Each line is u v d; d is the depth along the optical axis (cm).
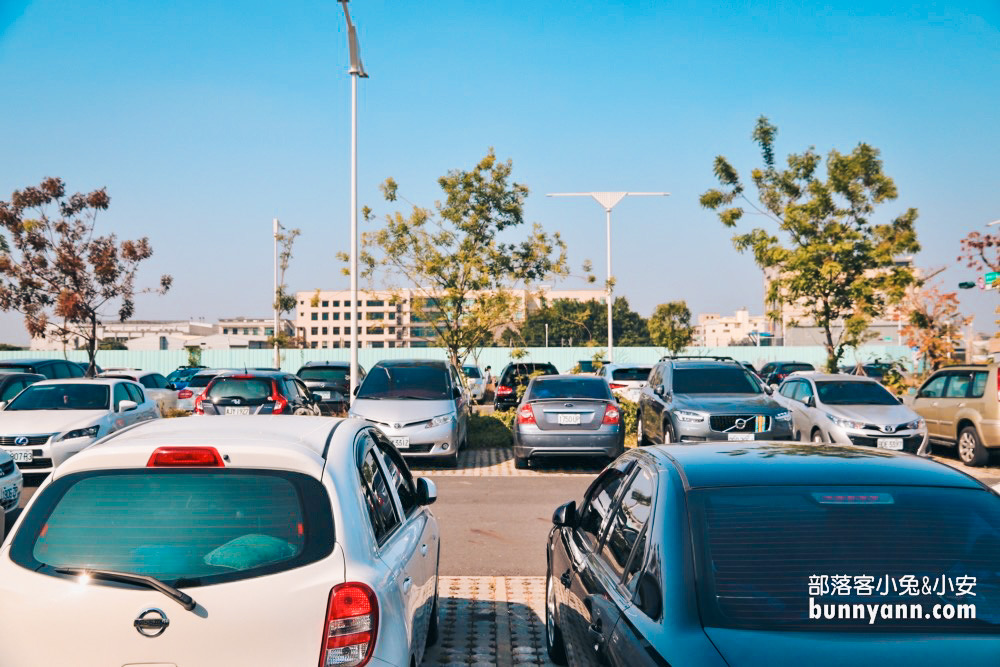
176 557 333
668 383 1532
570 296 11150
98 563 334
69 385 1453
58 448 1277
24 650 322
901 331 2936
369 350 5309
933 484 361
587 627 381
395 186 2220
